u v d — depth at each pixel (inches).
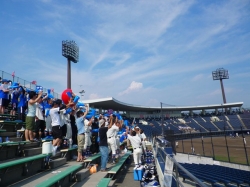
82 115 297.3
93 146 394.9
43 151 232.5
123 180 310.7
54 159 258.2
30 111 267.6
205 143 1488.7
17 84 363.9
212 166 672.4
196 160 837.8
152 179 275.0
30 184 169.2
